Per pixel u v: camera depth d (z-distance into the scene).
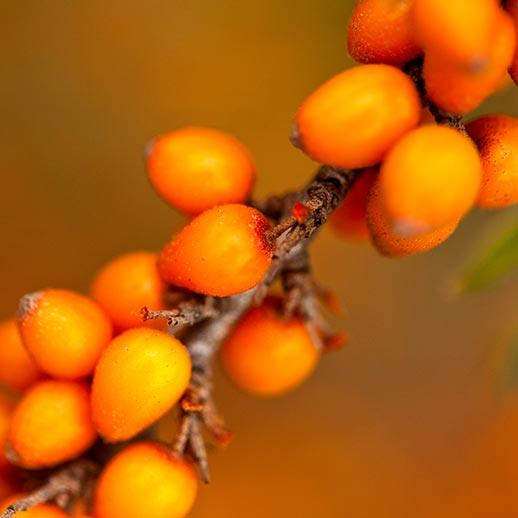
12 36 0.23
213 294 0.16
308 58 0.24
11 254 0.25
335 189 0.16
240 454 0.26
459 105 0.15
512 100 0.21
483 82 0.15
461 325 0.27
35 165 0.24
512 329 0.20
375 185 0.16
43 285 0.25
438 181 0.15
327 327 0.17
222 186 0.16
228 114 0.24
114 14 0.24
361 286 0.27
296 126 0.15
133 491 0.16
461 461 0.27
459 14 0.15
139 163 0.25
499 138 0.16
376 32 0.16
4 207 0.24
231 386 0.26
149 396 0.16
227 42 0.24
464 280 0.19
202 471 0.16
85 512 0.17
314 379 0.27
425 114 0.16
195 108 0.24
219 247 0.16
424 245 0.16
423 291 0.27
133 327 0.17
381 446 0.27
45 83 0.24
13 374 0.17
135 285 0.17
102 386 0.16
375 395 0.27
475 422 0.27
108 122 0.24
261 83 0.24
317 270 0.27
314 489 0.26
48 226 0.25
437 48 0.15
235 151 0.17
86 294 0.25
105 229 0.25
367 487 0.26
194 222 0.16
